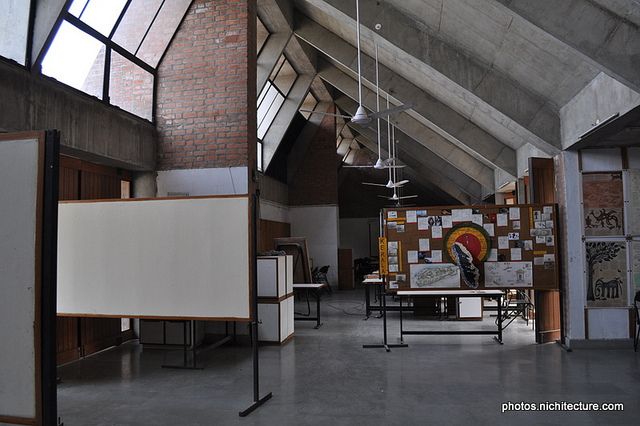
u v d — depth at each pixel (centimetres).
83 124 582
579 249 659
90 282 542
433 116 1026
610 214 657
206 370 558
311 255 1653
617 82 466
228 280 498
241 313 493
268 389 476
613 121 488
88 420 395
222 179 741
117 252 536
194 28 769
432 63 674
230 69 753
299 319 888
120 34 668
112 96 677
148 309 522
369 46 948
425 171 1834
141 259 528
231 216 502
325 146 1672
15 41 491
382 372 535
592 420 379
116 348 700
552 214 669
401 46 682
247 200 498
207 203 510
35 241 222
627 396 439
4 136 228
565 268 667
